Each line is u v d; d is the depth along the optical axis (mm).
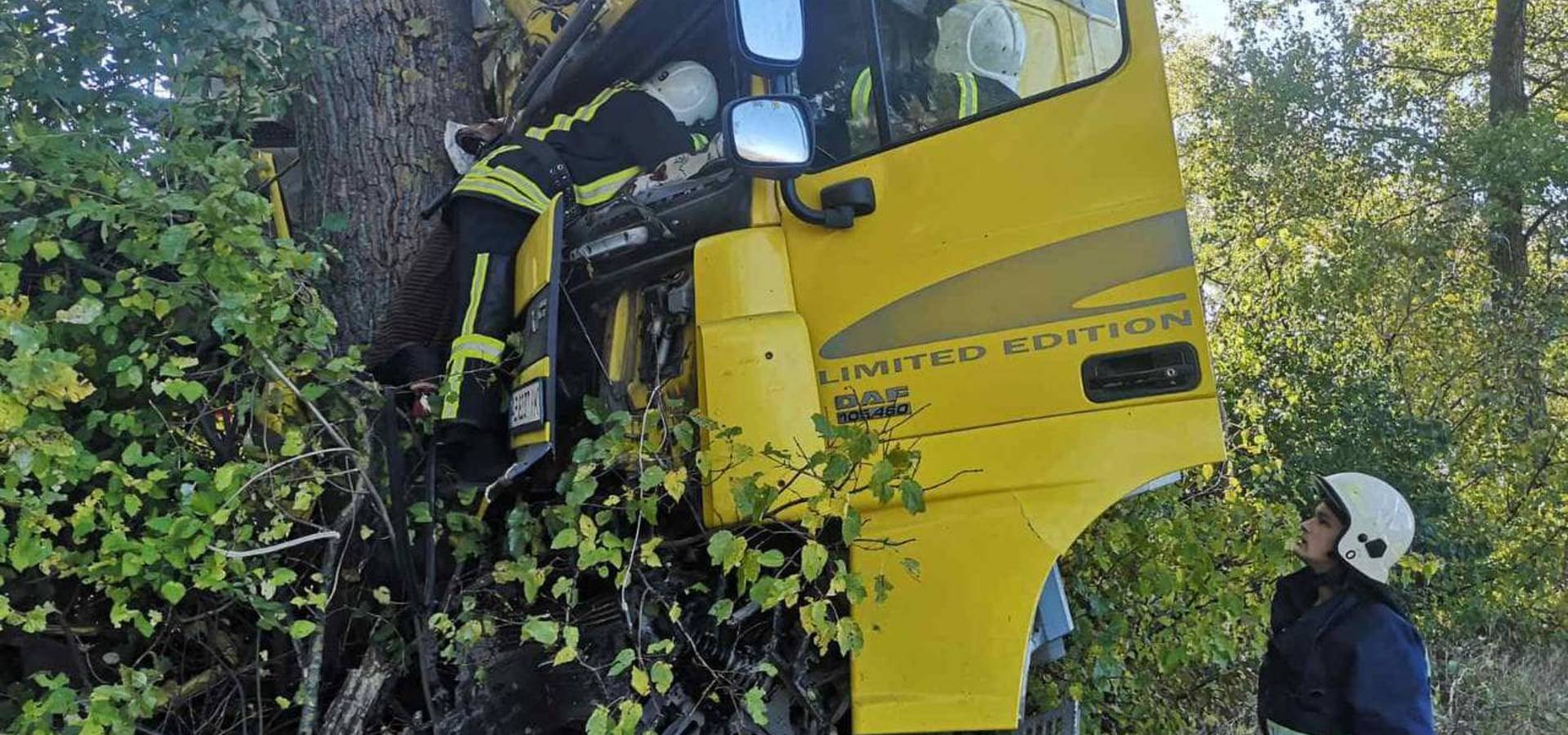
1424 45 15258
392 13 4195
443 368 3055
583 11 3375
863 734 2480
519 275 2869
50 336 2477
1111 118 2521
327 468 2711
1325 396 6918
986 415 2531
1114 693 4199
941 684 2455
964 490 2520
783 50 2525
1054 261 2521
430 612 2678
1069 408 2488
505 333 2895
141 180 2529
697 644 2646
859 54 2812
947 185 2609
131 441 2533
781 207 2703
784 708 2637
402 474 2727
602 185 3018
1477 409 8242
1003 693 2408
